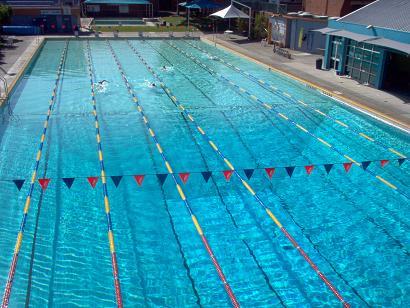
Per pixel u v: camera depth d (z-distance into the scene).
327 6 34.56
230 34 39.59
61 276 8.30
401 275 8.55
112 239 9.43
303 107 18.53
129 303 7.71
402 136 15.45
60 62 26.73
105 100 18.91
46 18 37.62
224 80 22.97
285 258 8.95
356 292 8.09
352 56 22.56
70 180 9.48
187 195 11.32
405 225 10.24
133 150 13.88
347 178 12.35
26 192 11.17
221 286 8.16
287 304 7.74
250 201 11.09
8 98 17.98
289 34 32.31
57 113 17.08
